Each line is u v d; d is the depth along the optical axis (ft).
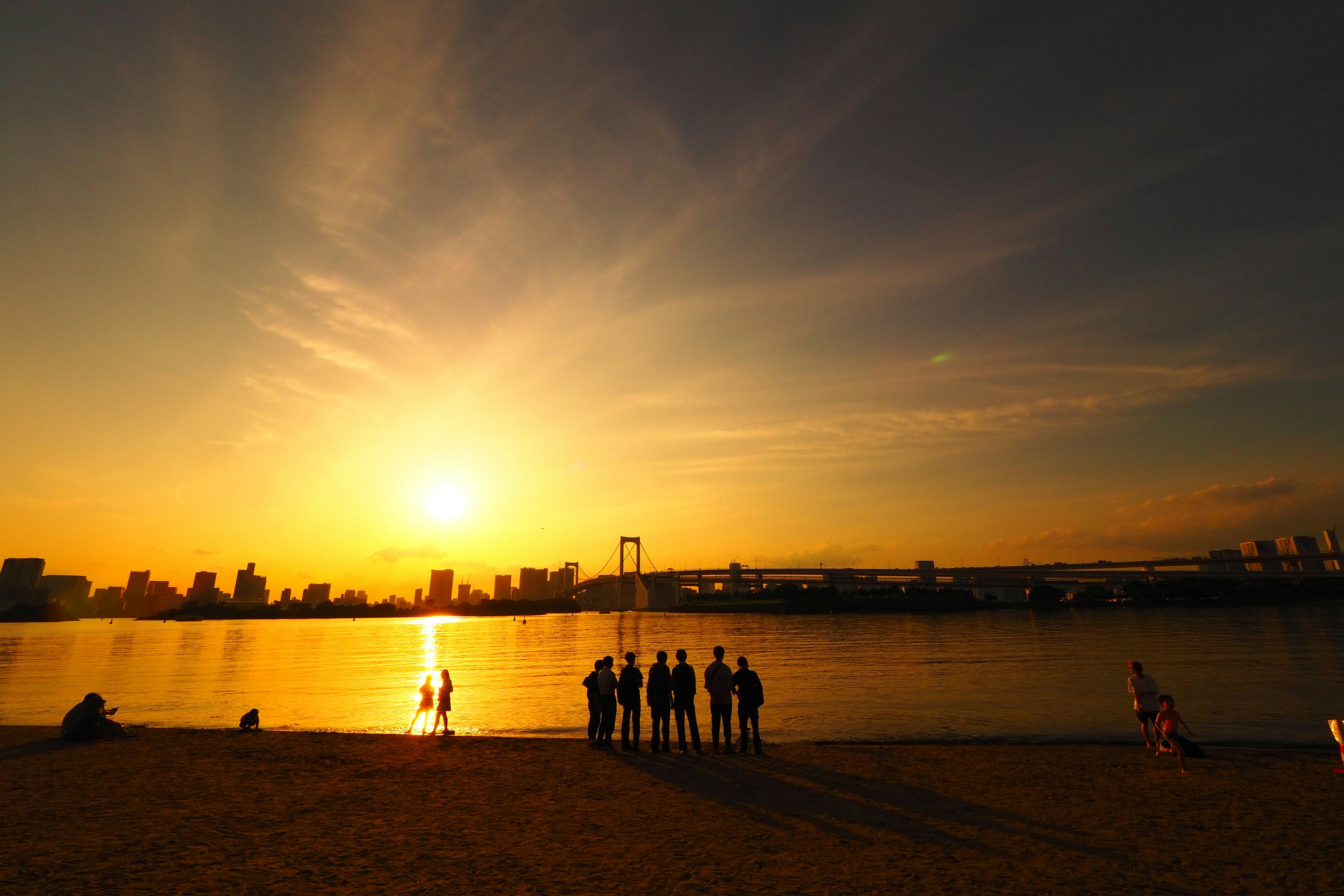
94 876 27.25
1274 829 32.91
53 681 171.83
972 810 36.63
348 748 55.88
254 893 25.67
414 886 26.45
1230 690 113.19
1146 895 25.11
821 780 43.88
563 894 25.59
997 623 525.75
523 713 102.73
